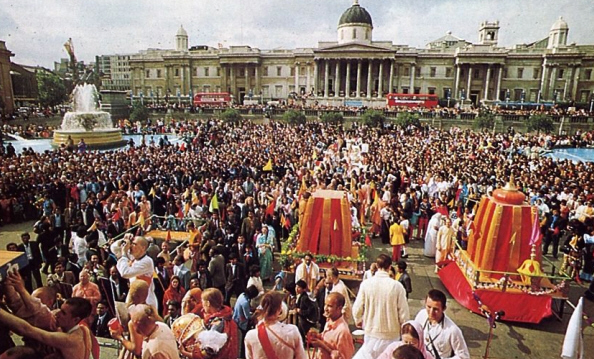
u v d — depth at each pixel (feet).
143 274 25.58
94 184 63.16
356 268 40.16
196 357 17.46
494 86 274.77
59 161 86.38
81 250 37.96
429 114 203.00
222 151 104.37
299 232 44.06
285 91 301.84
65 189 62.44
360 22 296.30
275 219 52.31
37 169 75.61
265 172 81.25
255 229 45.70
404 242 47.73
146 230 49.39
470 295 36.14
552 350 30.91
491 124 187.83
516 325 34.40
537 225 35.12
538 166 86.53
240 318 26.55
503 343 31.71
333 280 28.40
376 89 284.20
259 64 300.61
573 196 58.59
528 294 34.30
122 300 30.78
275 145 117.39
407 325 15.99
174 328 19.25
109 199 53.36
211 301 18.79
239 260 36.73
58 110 214.69
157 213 58.65
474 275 35.68
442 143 128.88
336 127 185.98
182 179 71.92
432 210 55.83
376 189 66.03
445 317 18.07
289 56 295.48
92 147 132.36
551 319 35.45
